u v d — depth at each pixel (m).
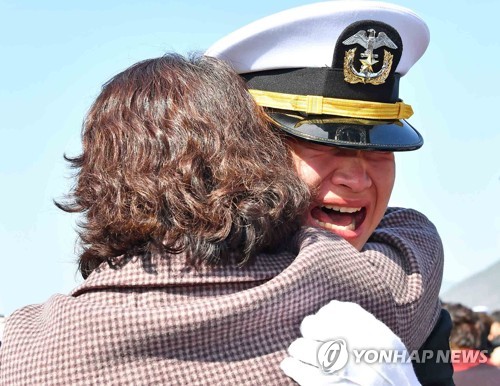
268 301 1.95
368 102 2.46
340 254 2.13
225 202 2.01
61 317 1.96
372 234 2.58
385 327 1.95
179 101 2.11
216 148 2.05
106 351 1.89
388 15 2.63
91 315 1.92
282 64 2.55
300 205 2.17
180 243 2.00
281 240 2.17
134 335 1.89
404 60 2.77
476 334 4.57
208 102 2.13
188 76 2.17
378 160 2.45
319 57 2.52
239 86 2.22
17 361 1.98
